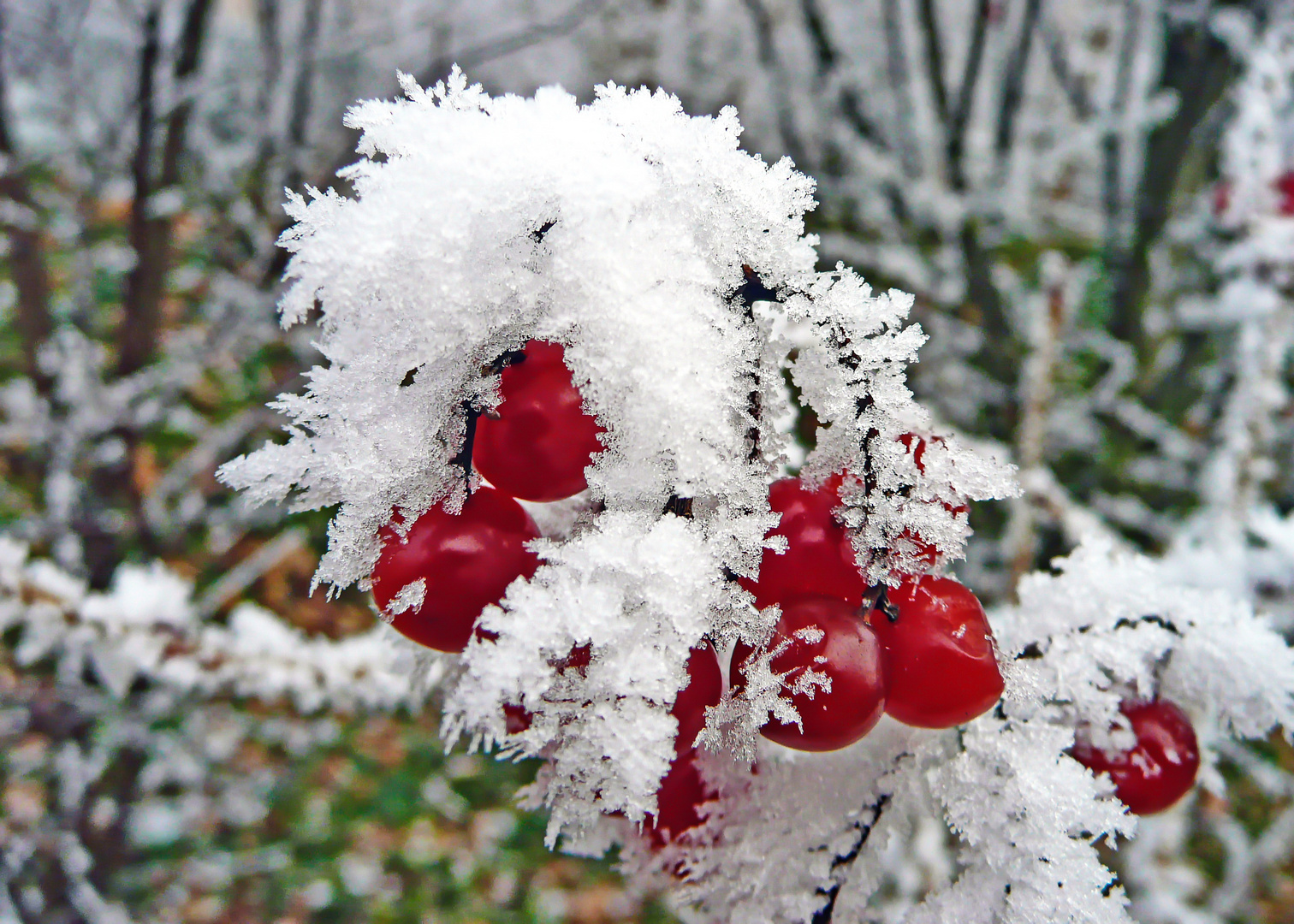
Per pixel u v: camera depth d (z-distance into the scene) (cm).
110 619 17
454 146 9
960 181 37
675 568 9
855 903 10
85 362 30
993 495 9
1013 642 10
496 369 9
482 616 9
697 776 10
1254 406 22
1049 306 20
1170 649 10
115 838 29
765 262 9
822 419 9
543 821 34
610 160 9
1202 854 28
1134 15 36
